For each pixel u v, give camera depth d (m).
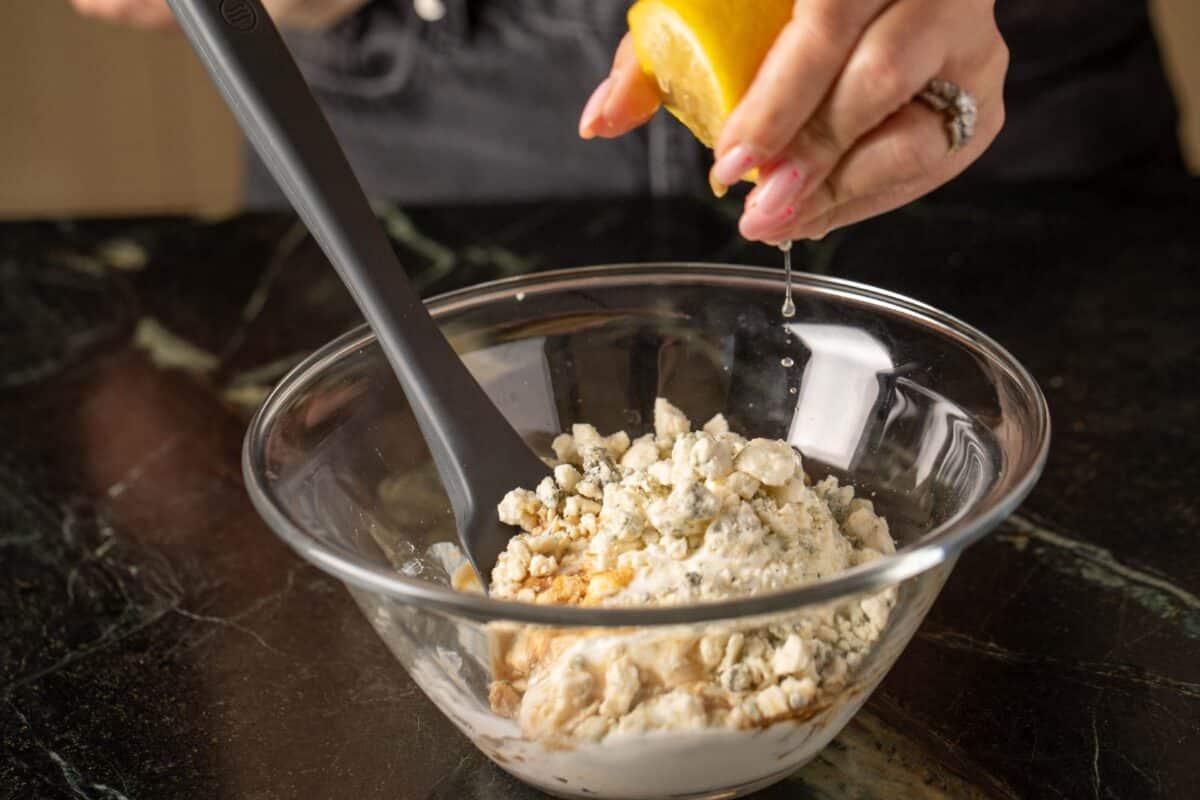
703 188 1.37
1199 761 0.66
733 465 0.67
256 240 1.33
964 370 0.70
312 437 0.69
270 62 0.69
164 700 0.74
